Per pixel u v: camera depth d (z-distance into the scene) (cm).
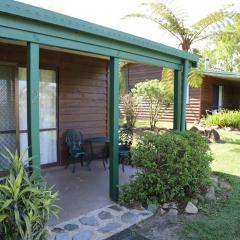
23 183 243
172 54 509
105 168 583
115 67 398
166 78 1066
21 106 516
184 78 568
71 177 514
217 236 313
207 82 1394
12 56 495
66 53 586
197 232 321
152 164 390
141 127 1266
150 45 445
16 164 250
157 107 1212
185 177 391
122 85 1459
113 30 373
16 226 225
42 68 548
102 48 377
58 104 580
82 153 556
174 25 941
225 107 1620
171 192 388
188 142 427
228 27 1027
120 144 587
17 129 507
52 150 580
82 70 625
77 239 297
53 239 294
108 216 353
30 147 295
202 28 946
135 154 407
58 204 385
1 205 221
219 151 798
